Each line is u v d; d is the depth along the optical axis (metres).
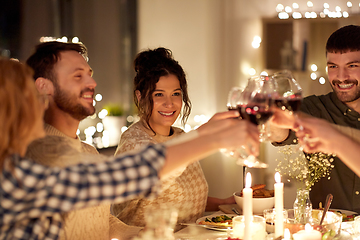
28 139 0.83
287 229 1.20
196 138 0.87
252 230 1.22
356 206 1.79
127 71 3.73
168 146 0.86
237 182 3.66
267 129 1.15
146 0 3.64
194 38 3.54
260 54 3.74
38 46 1.31
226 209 1.73
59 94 1.28
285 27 3.71
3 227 0.83
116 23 3.68
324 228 1.23
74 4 3.49
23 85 0.80
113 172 0.80
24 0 3.15
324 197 1.87
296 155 1.83
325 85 3.69
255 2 3.69
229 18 3.69
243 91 1.15
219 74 3.67
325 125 0.98
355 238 1.27
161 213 1.02
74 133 1.37
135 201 1.67
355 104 1.83
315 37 3.68
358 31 1.73
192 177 1.81
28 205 0.78
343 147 0.95
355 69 1.73
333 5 3.53
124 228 1.46
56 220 0.94
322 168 1.50
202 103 3.56
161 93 1.76
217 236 1.39
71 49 1.33
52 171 0.78
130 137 1.70
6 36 3.05
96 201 0.79
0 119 0.77
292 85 1.20
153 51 1.83
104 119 3.61
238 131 0.86
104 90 3.75
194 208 1.81
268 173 3.61
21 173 0.76
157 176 0.82
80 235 1.25
